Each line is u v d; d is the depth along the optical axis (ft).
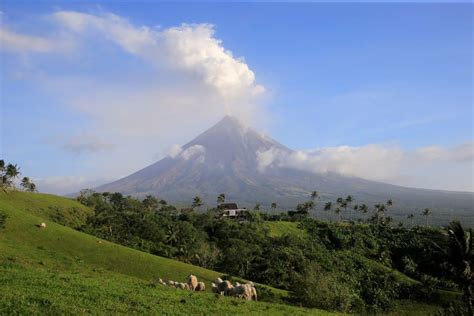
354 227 531.91
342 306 217.97
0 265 119.34
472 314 187.11
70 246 232.94
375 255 462.60
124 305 83.15
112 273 165.58
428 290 363.15
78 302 78.07
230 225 510.17
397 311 330.75
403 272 430.61
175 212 652.07
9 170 467.52
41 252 182.19
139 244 386.52
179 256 384.88
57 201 507.30
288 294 239.50
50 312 68.59
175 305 94.48
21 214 265.75
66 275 114.11
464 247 183.83
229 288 153.89
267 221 579.48
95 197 624.18
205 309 96.73
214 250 401.29
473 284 191.62
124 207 618.03
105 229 412.77
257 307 120.37
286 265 356.79
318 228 525.34
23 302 71.20
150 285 125.29
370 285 367.86
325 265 391.24
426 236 497.46
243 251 360.89
